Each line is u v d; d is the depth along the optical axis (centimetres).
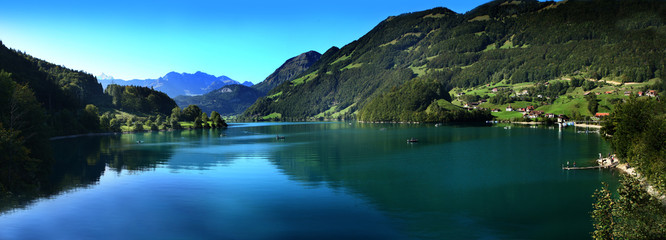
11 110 9588
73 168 9262
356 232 4559
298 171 8750
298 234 4503
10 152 7231
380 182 7444
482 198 6109
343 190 6738
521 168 8750
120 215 5216
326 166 9512
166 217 5141
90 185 7144
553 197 6100
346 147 14238
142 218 5084
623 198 3166
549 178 7538
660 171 4644
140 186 7031
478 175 8025
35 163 8781
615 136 8788
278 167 9375
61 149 14025
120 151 13262
